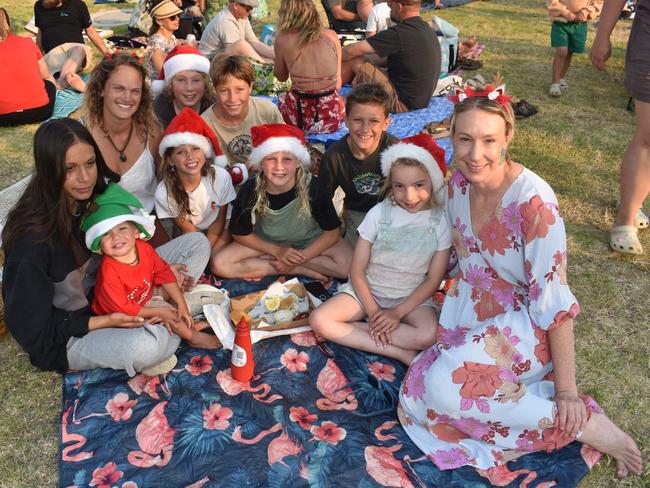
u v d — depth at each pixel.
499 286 3.05
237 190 4.70
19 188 3.79
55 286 3.17
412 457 2.93
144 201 4.34
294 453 2.92
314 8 5.36
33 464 2.94
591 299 4.07
